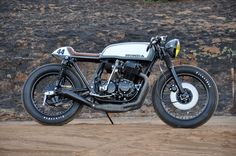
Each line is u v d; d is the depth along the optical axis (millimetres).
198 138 5449
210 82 6387
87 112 11203
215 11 15109
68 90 6574
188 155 5012
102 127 6227
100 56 6676
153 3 16172
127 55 6605
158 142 5363
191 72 6473
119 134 5770
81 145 5410
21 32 14078
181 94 6398
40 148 5371
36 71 6707
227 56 12758
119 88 6523
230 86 11883
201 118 6316
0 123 10305
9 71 12852
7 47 13484
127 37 13555
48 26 14305
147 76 6637
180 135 5582
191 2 16156
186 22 14266
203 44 13117
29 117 11375
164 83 6492
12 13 15281
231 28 13766
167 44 6562
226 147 5184
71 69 6711
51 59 13078
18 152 5305
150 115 11039
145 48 6605
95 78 6688
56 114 6609
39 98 10227
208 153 5062
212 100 6348
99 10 15367
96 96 6613
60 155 5180
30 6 15766
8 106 11820
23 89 6660
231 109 11211
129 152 5145
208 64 12594
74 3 15992
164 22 14312
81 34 13758
